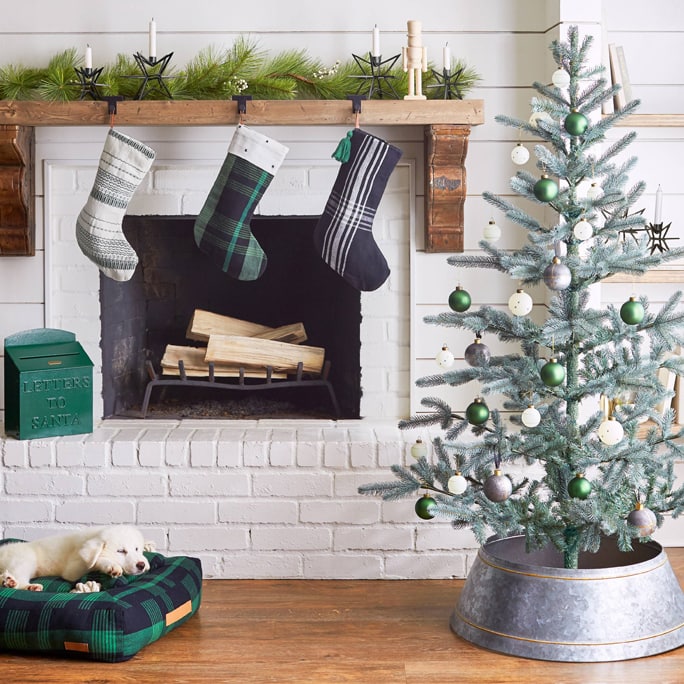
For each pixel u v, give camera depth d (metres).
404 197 3.21
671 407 3.23
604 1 3.36
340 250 2.95
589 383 2.43
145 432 3.11
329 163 3.19
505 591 2.46
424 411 3.26
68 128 3.18
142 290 3.55
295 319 3.56
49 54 3.17
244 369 3.39
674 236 3.37
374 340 3.26
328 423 3.26
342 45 3.19
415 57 3.01
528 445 2.45
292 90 3.09
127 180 2.95
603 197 2.43
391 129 3.18
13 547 2.66
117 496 2.99
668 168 3.36
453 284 3.23
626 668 2.35
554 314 2.47
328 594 2.88
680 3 3.36
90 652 2.38
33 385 3.00
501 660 2.40
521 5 3.18
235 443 2.97
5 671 2.34
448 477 2.62
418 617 2.69
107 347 3.31
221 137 3.18
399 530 3.01
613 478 2.38
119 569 2.58
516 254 2.56
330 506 2.99
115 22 3.17
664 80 3.38
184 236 3.54
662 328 2.39
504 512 2.54
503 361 2.56
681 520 3.24
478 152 3.21
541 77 3.20
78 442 2.98
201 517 2.99
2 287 3.22
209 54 3.17
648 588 2.44
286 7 3.17
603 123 2.49
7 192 3.08
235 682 2.28
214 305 3.59
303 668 2.36
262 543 3.00
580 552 2.78
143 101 2.99
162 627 2.49
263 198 3.20
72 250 3.22
